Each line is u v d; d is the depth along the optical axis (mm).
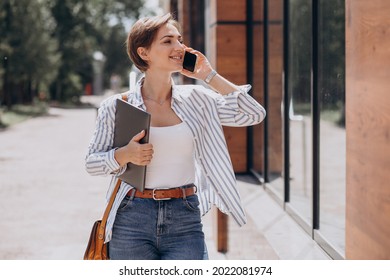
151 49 3068
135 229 3002
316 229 4801
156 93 3137
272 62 6754
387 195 2615
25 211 8914
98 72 52844
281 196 6125
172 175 3025
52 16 44531
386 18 2594
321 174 4828
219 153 3137
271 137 6754
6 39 31625
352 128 3021
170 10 18000
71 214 8719
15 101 37000
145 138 2902
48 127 25719
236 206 3131
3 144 18766
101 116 3139
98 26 49562
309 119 5344
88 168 3033
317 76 5031
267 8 6910
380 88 2668
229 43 7742
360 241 2938
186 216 3037
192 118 3107
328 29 4777
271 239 4797
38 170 13102
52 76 36438
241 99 3150
